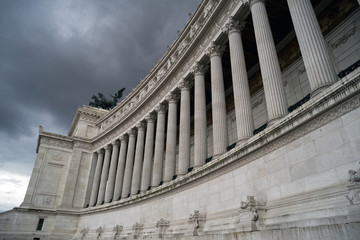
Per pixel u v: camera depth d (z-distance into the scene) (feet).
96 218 193.06
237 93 83.87
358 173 40.47
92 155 247.70
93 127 268.21
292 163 55.72
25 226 210.59
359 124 44.37
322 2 94.53
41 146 242.58
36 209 217.97
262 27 78.64
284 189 56.34
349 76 45.57
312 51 58.59
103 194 209.97
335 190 45.42
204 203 86.17
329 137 48.96
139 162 169.48
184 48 129.49
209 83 139.74
